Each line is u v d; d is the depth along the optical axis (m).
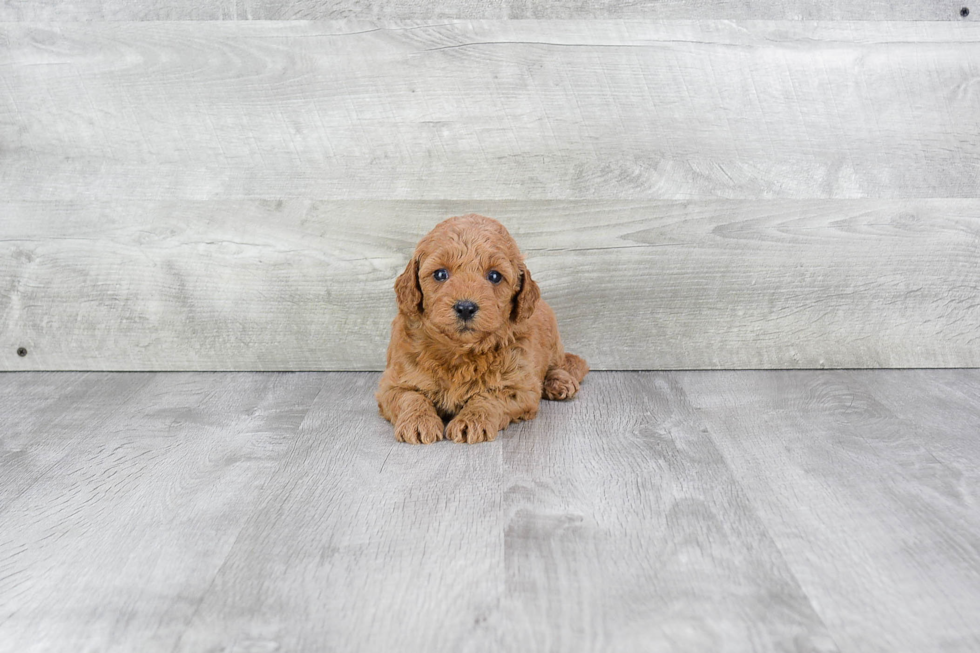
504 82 2.59
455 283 2.04
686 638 1.32
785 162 2.65
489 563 1.54
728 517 1.72
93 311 2.73
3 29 2.55
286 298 2.72
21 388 2.59
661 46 2.57
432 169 2.64
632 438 2.16
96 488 1.87
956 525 1.69
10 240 2.68
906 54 2.60
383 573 1.51
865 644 1.31
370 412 2.38
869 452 2.06
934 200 2.68
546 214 2.67
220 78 2.59
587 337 2.76
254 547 1.61
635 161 2.64
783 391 2.54
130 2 2.54
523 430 2.22
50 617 1.39
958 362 2.77
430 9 2.55
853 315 2.75
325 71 2.58
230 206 2.66
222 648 1.31
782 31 2.58
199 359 2.77
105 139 2.63
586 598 1.43
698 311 2.74
